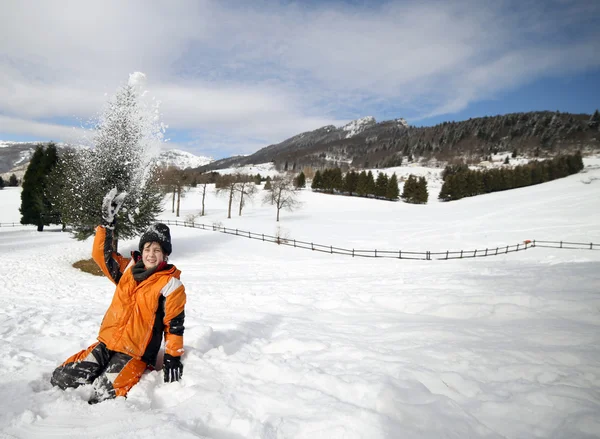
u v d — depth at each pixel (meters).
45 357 3.22
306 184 119.38
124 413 2.13
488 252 25.92
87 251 20.62
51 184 20.73
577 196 50.44
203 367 2.90
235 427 2.06
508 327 4.05
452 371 2.80
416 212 54.69
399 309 5.59
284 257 23.34
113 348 2.55
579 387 2.43
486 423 2.11
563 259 17.27
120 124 9.02
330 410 2.16
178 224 38.88
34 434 1.92
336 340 3.83
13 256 17.72
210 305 6.74
